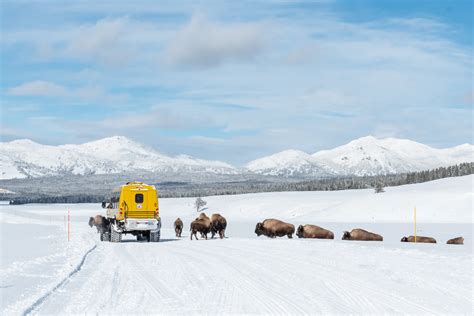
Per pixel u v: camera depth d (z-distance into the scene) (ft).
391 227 260.83
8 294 40.29
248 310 34.45
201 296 39.73
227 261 64.28
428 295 39.37
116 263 63.41
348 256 67.36
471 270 52.08
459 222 311.47
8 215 409.69
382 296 39.06
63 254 74.59
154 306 35.94
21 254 76.02
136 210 113.39
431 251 71.67
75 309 34.88
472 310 34.12
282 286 44.11
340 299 38.01
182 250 83.20
